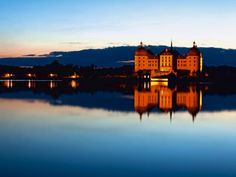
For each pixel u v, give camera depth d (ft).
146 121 180.86
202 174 91.09
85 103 279.49
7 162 100.32
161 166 97.86
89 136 138.62
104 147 119.96
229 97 355.36
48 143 125.29
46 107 248.11
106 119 187.11
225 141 131.03
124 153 111.65
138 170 93.86
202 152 113.91
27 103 279.69
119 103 281.33
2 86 619.67
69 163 99.71
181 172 92.58
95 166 97.04
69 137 136.26
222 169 95.45
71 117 194.59
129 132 148.56
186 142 128.98
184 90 487.61
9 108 241.14
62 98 334.65
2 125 165.27
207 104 277.23
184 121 182.09
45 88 546.26
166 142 128.88
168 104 276.62
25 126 162.30
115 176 88.53
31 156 106.83
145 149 117.50
